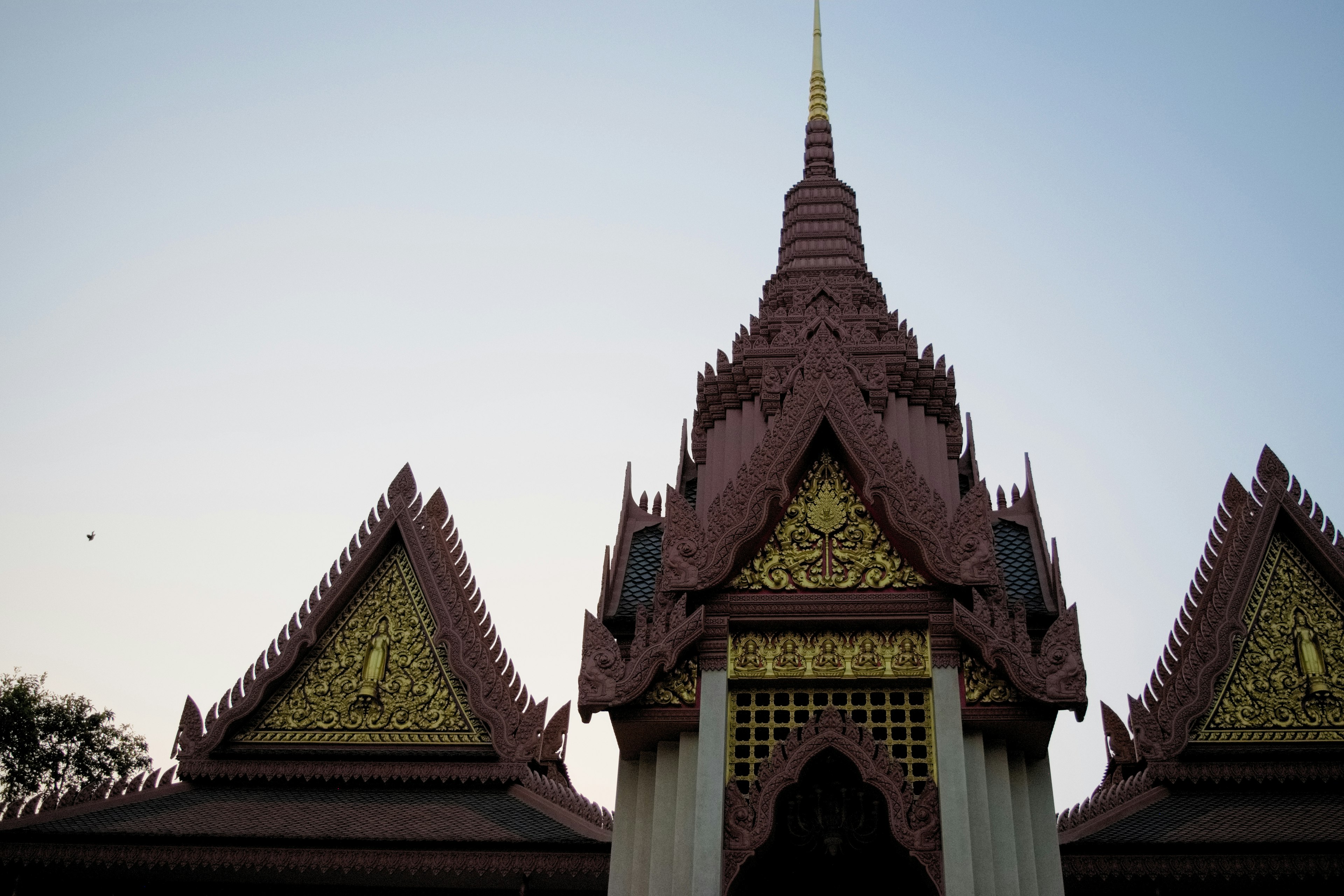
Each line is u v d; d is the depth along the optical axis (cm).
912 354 2723
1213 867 1984
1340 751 2216
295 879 2148
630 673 1859
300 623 2455
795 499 1992
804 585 1923
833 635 1912
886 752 1750
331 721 2380
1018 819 1814
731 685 1888
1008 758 1859
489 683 2375
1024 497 2717
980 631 1831
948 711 1809
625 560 2609
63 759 3488
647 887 1825
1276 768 2206
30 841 2116
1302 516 2422
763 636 1917
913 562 1927
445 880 2119
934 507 1931
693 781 1830
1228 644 2298
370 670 2417
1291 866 1972
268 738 2370
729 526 1944
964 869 1670
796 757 1750
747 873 1805
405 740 2353
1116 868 2002
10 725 3453
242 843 2112
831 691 1884
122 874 2150
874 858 1858
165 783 2322
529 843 2084
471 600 2473
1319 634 2333
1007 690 1838
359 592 2511
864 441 1984
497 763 2311
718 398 2733
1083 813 2239
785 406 2031
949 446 2728
